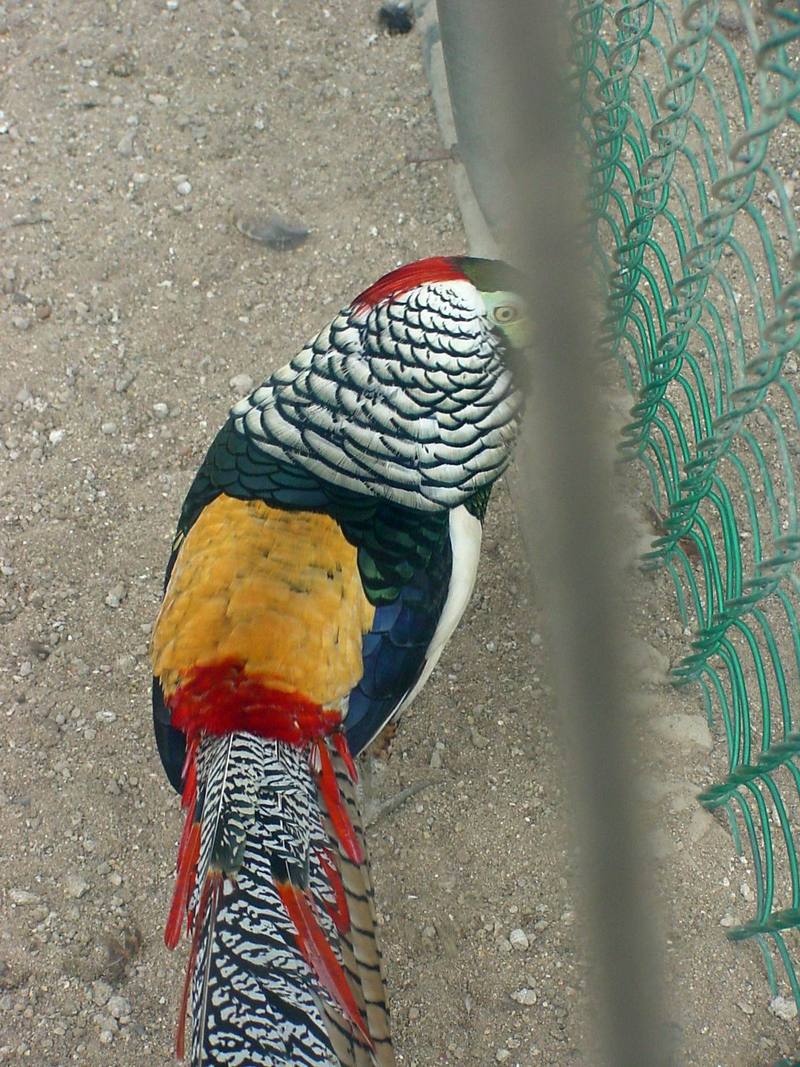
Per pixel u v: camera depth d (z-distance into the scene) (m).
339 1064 1.16
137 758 1.44
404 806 1.42
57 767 1.43
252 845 1.19
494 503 1.55
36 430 1.58
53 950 1.36
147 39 1.81
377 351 1.24
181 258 1.68
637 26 1.41
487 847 1.41
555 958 1.36
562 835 1.41
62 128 1.75
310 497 1.25
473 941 1.37
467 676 1.48
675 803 1.41
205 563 1.24
